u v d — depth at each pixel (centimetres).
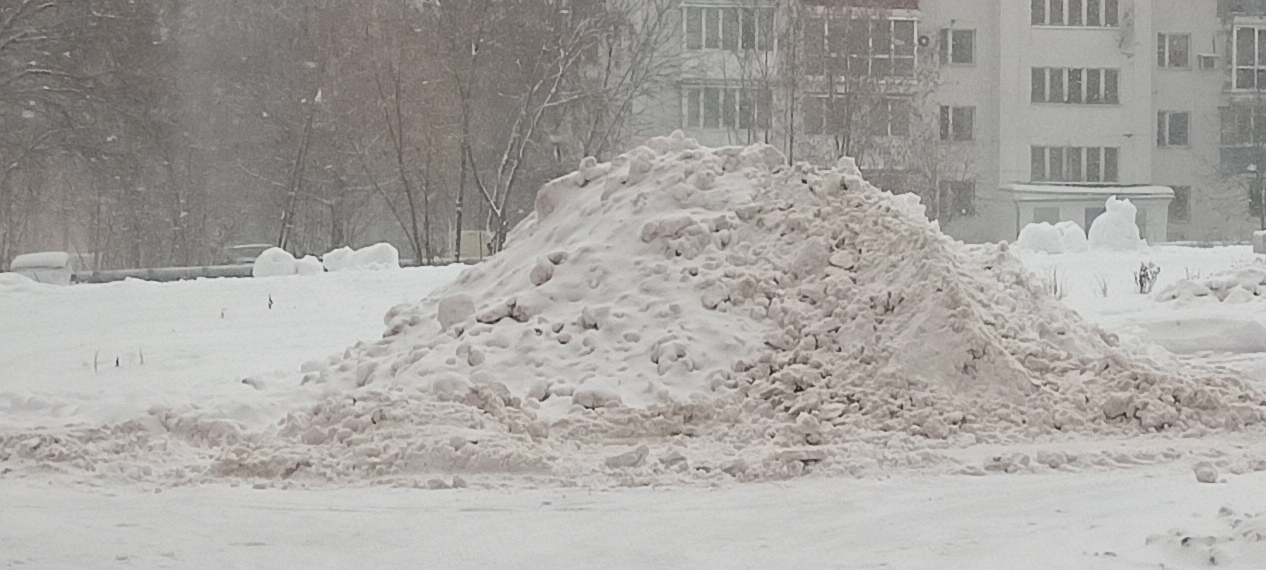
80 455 1002
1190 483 871
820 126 5866
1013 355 1161
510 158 5275
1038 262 3053
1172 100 6881
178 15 5403
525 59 5259
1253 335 1689
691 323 1240
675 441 1075
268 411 1162
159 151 5238
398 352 1328
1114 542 698
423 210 5691
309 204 5684
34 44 4906
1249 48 6888
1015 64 6619
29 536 754
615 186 1471
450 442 970
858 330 1192
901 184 5888
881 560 688
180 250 5375
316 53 5338
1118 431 1079
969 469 938
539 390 1173
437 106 4991
